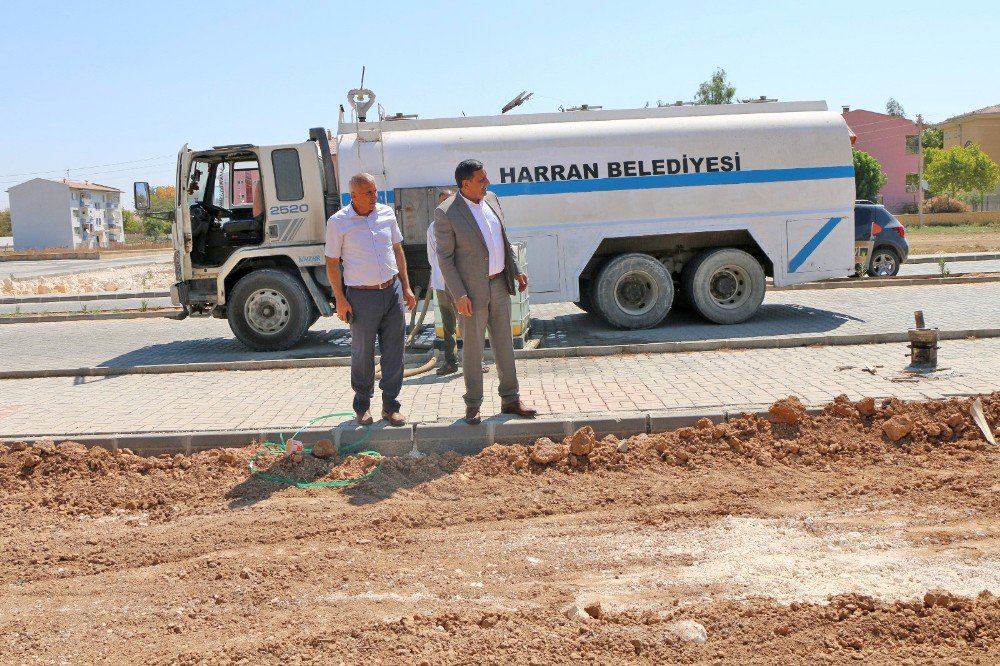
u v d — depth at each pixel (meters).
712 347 10.23
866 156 62.25
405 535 5.23
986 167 73.38
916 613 3.83
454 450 6.73
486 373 9.52
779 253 12.88
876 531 4.96
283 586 4.55
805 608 3.92
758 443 6.41
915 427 6.42
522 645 3.71
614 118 12.78
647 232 12.58
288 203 12.17
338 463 6.50
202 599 4.43
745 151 12.70
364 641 3.80
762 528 5.09
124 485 6.33
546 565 4.72
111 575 4.86
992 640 3.59
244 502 5.91
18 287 30.25
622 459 6.30
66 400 8.83
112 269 42.66
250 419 7.56
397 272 6.93
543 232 12.45
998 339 10.02
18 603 4.52
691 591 4.28
